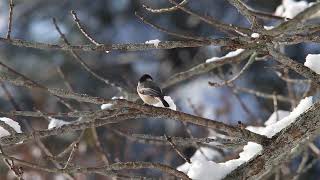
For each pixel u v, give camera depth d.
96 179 12.18
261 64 17.91
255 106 17.30
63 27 20.98
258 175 6.56
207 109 17.88
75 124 6.12
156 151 15.68
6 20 21.47
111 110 6.14
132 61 20.27
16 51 20.31
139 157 16.16
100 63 19.92
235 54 8.74
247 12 5.75
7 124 6.57
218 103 17.31
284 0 10.38
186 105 18.95
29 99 16.22
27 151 12.01
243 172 6.55
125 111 6.11
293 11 9.23
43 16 21.17
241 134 6.33
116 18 21.94
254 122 9.84
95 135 9.38
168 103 8.12
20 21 21.23
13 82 5.88
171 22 20.25
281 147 6.41
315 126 6.34
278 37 5.97
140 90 8.95
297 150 8.56
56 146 16.08
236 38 5.93
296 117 6.84
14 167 6.29
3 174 13.64
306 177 17.84
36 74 19.94
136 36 21.30
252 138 6.40
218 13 19.69
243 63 14.94
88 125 6.09
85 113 6.14
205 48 19.25
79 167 6.11
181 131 17.39
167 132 17.56
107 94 19.42
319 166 17.80
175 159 15.34
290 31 5.94
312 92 8.72
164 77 20.03
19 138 6.13
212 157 10.10
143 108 5.88
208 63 8.99
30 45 6.14
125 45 6.11
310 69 6.28
